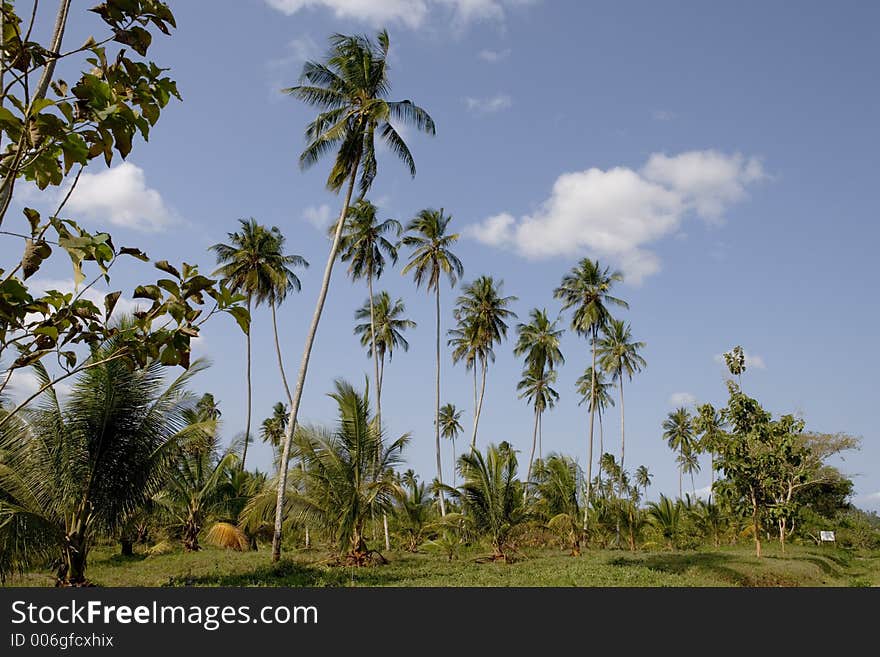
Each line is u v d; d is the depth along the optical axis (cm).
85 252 325
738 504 2650
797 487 2752
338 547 2158
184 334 358
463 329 4553
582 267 4106
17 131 310
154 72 362
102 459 1474
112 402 1462
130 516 1609
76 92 311
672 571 2084
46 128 304
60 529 1412
